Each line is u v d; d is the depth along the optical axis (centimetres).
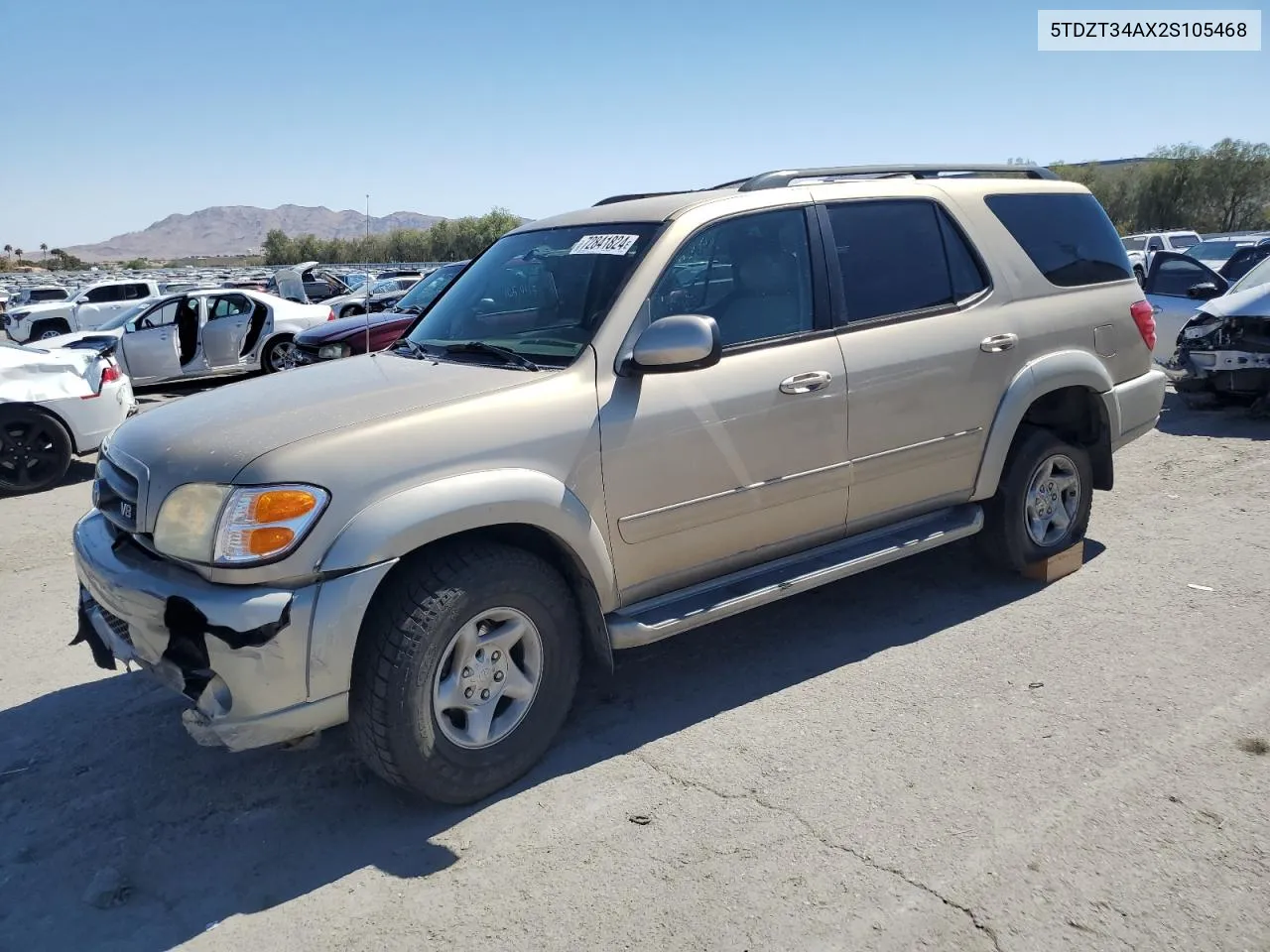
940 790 327
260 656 288
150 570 311
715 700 399
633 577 365
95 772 368
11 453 849
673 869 294
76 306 2581
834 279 414
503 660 335
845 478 412
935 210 457
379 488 303
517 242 448
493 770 333
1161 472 720
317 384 364
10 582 603
